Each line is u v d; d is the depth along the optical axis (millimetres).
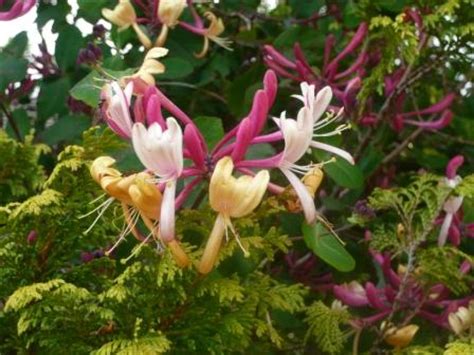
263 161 261
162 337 265
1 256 292
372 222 422
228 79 510
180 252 246
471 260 312
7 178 346
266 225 404
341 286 369
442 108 432
